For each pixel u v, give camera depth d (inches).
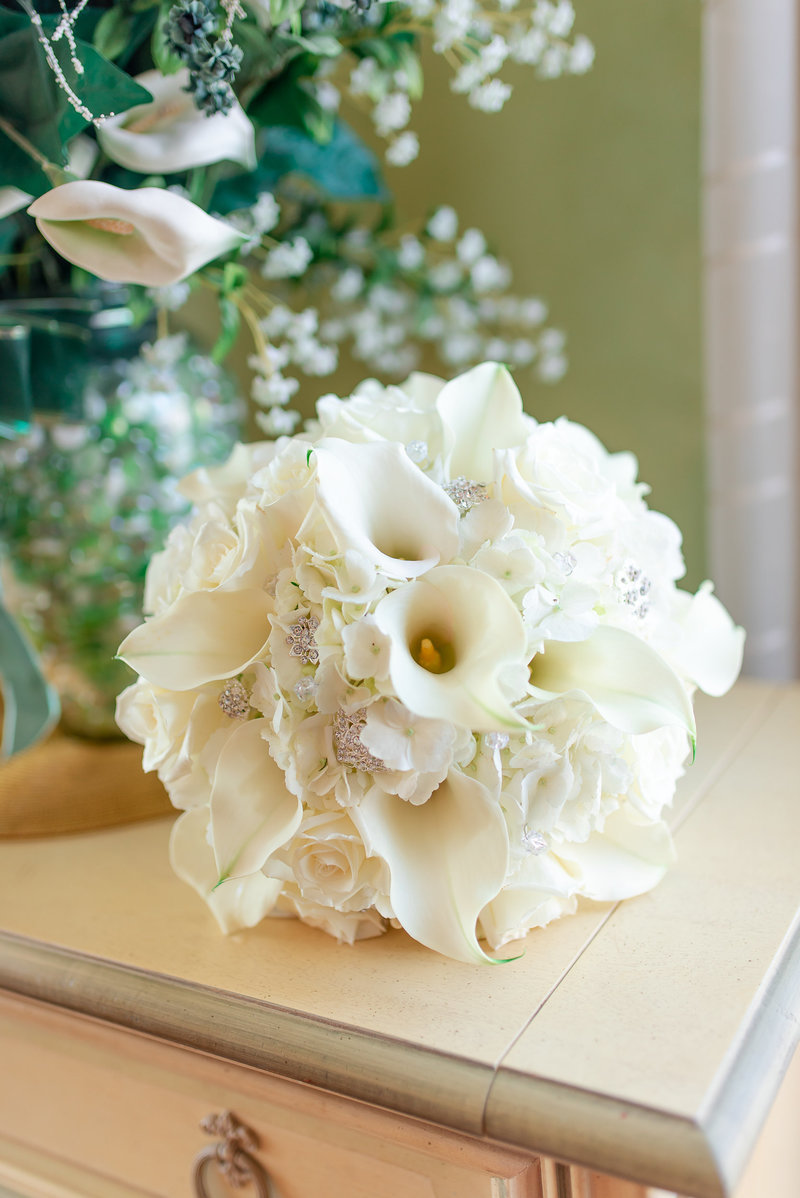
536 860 30.8
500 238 50.3
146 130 34.1
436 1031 28.9
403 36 38.0
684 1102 26.5
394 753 28.6
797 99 45.4
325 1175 30.9
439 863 29.8
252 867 29.5
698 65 44.9
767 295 46.3
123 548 39.6
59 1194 34.8
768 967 29.8
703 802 37.3
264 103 37.2
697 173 45.9
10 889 36.0
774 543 48.7
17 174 32.8
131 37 34.4
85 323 38.4
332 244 45.5
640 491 34.2
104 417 38.6
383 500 29.6
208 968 31.7
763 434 47.5
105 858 37.5
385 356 50.1
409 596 29.0
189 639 30.5
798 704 44.4
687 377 47.9
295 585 29.9
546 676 30.6
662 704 29.5
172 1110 32.6
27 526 39.3
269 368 38.0
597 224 48.0
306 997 30.4
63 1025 33.4
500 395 31.6
